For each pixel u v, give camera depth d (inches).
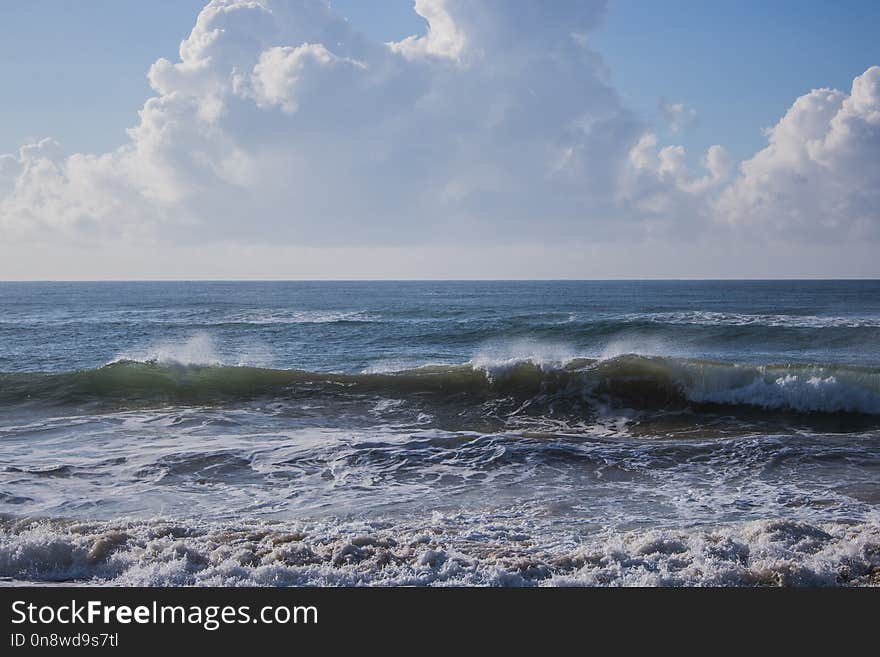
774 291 4286.4
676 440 487.8
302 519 328.8
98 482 392.2
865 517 333.7
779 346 1222.9
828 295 3545.8
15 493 369.1
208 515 335.3
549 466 426.3
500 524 316.5
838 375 650.8
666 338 1299.2
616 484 394.0
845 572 246.5
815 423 605.6
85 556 258.4
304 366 1002.7
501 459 438.3
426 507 350.6
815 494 374.3
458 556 254.2
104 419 571.5
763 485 392.2
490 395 683.4
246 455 448.1
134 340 1331.2
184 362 751.7
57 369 994.1
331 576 236.2
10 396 660.1
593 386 681.0
